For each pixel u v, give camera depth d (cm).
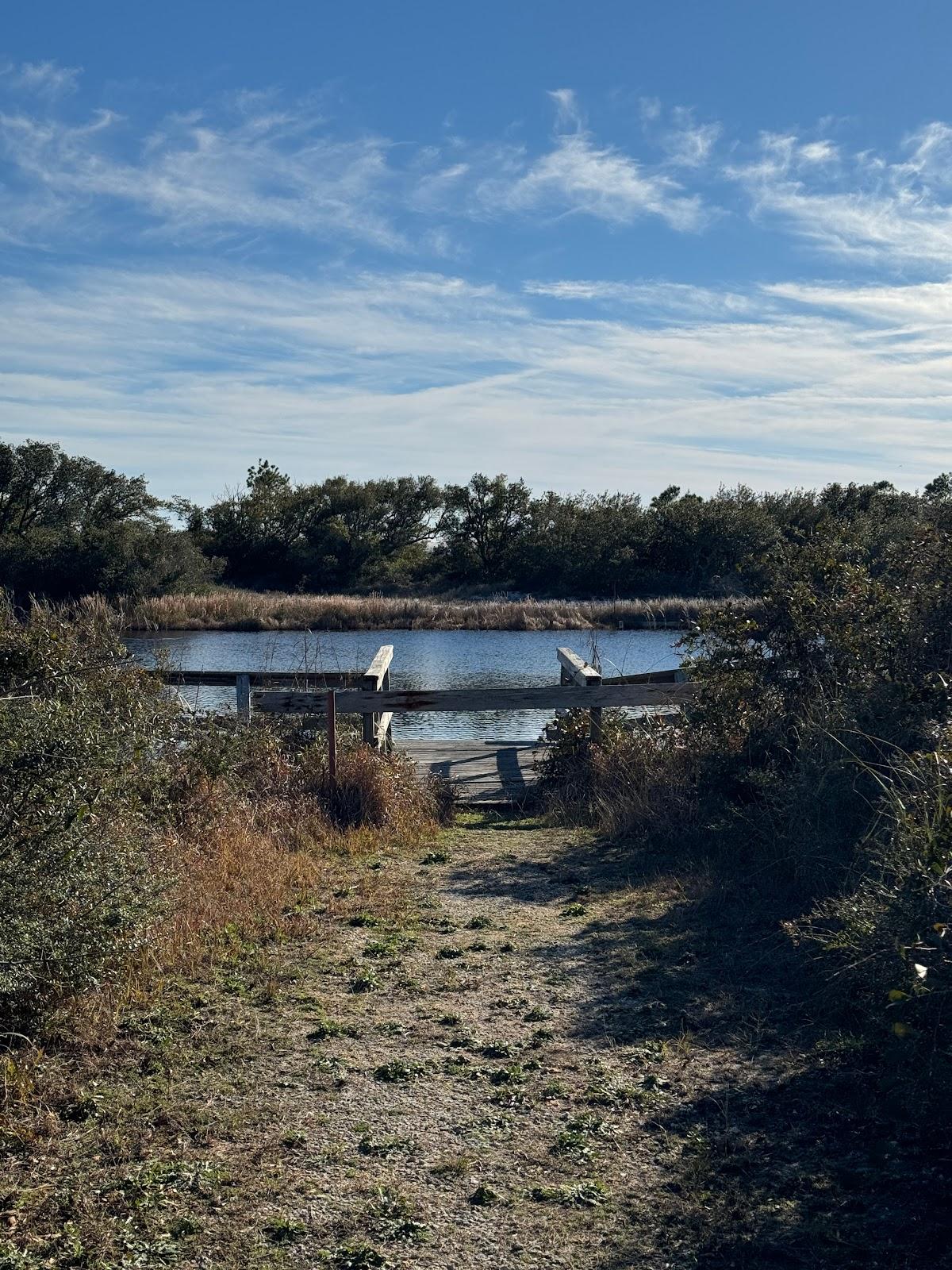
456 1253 333
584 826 973
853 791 666
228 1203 357
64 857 498
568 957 602
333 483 6456
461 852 873
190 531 6384
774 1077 449
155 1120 413
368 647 3253
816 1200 361
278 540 6231
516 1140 401
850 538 977
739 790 834
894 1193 362
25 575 4703
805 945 576
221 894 693
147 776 774
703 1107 426
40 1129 405
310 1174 376
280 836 851
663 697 1084
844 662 817
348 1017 516
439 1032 499
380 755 1041
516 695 1074
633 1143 400
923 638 752
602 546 5578
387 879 777
